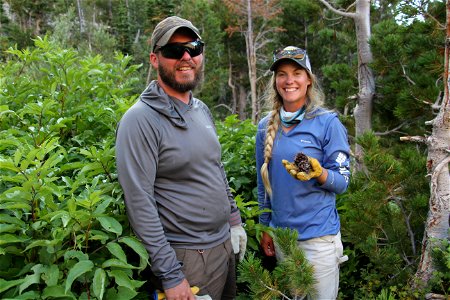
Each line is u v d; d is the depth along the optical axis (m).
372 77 5.56
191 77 1.85
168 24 1.82
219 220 1.92
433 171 2.41
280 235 1.98
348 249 2.93
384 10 7.90
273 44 24.81
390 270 2.61
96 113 2.66
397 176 2.73
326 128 2.20
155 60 1.89
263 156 2.51
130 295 1.59
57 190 1.59
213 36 24.28
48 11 33.25
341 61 18.66
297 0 7.75
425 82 4.59
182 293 1.70
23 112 2.36
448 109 2.34
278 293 1.95
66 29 17.61
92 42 19.59
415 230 2.86
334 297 2.33
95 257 1.72
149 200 1.67
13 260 1.65
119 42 30.31
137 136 1.66
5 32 29.06
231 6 22.77
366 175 3.04
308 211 2.22
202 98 23.41
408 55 4.92
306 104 2.27
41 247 1.61
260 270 1.97
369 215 2.77
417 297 2.39
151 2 27.48
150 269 1.84
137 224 1.66
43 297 1.44
